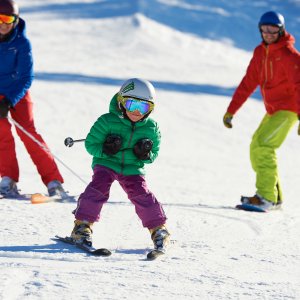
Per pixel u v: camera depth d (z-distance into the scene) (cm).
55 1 8600
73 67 5688
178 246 1219
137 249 1186
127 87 1165
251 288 934
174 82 5519
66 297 841
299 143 3856
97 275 960
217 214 1602
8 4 1591
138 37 7219
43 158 1678
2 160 1681
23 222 1337
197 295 890
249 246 1255
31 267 980
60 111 3938
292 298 891
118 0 8581
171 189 2089
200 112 4462
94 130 1201
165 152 3209
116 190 1877
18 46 1625
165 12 8169
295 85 1723
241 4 9006
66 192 1688
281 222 1554
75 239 1158
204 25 8006
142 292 889
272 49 1750
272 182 1762
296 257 1170
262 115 4603
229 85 5722
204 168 2828
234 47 7594
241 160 3198
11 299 822
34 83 4744
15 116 1694
